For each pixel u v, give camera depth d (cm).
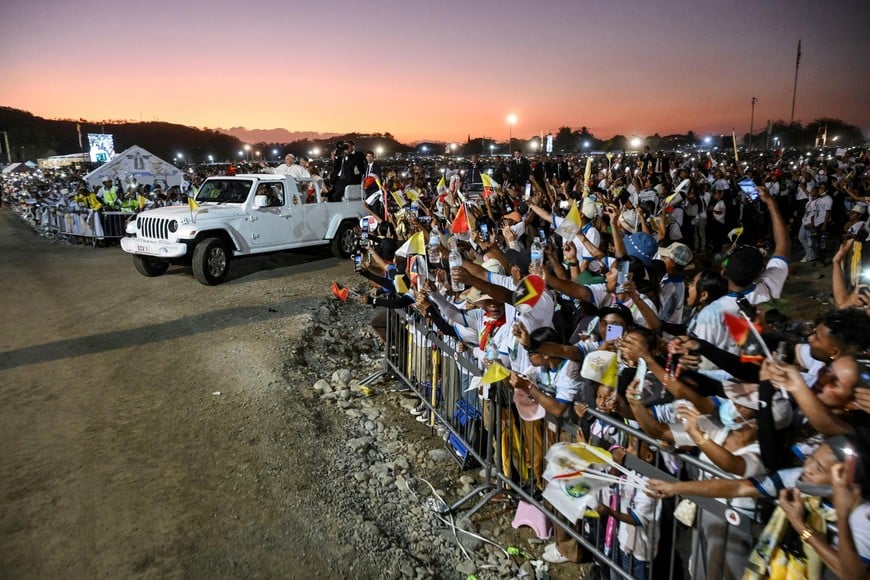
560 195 1204
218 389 618
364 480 467
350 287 1087
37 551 370
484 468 489
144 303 962
